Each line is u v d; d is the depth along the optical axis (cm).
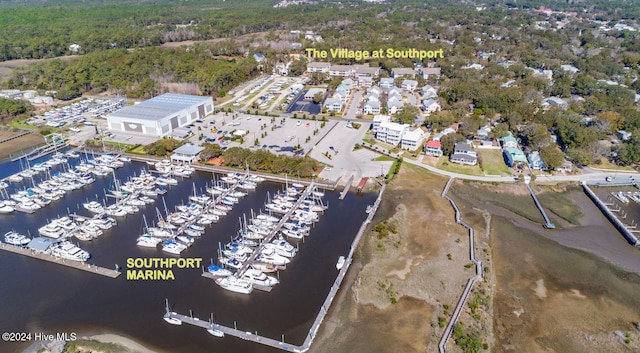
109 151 16962
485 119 18425
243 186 14088
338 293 9456
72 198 13712
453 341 8062
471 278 9719
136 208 12812
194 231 11619
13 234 11456
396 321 8638
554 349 8112
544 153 14862
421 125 19025
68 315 8956
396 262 10338
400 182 14312
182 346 8200
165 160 16062
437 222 11994
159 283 9881
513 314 8919
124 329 8606
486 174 14775
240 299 9356
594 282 9906
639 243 11031
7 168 15975
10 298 9419
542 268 10356
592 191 13750
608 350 8069
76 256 10612
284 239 11425
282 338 8288
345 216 12488
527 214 12681
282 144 17338
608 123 16938
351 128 19000
